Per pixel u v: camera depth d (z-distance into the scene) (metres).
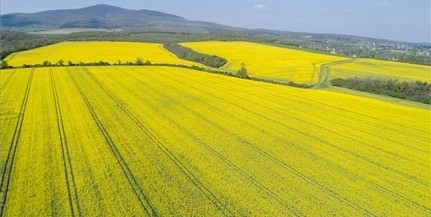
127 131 31.67
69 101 43.25
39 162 23.89
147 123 34.59
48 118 35.25
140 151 26.59
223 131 32.81
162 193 19.84
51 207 18.06
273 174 23.11
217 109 41.84
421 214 18.81
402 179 23.42
